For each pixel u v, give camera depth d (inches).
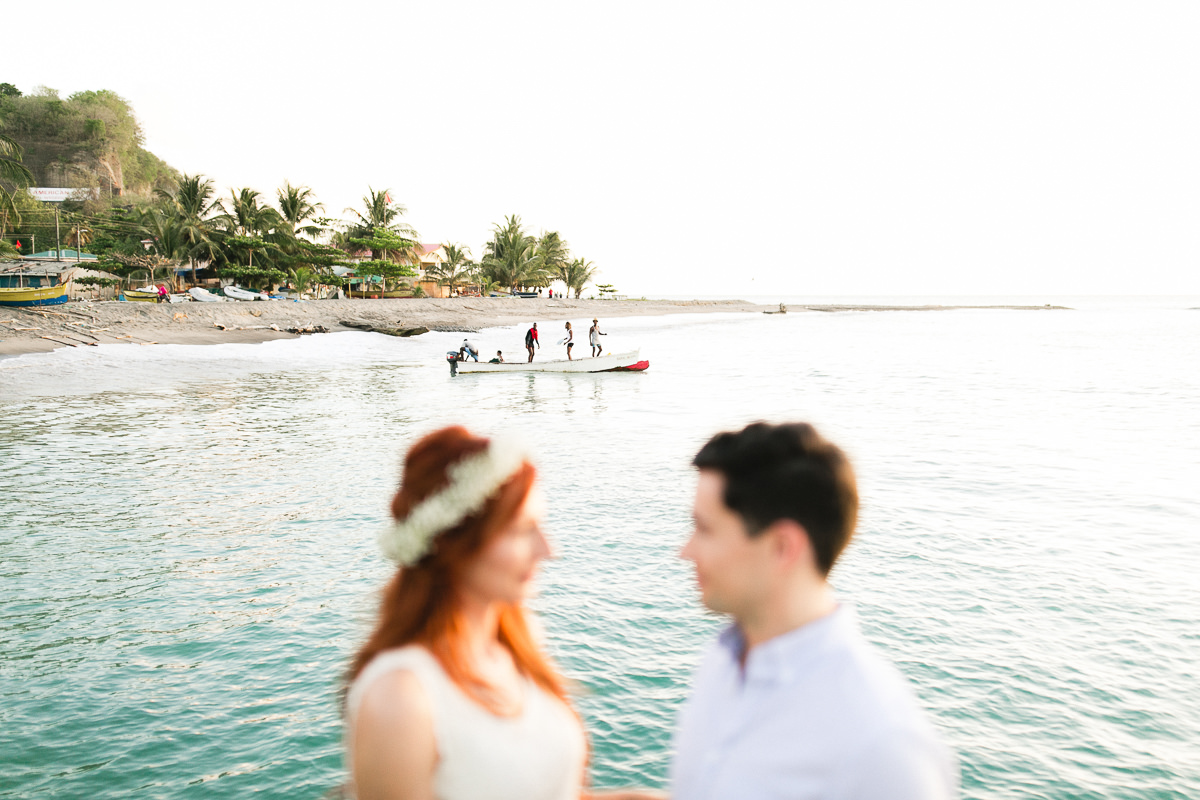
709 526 50.1
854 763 43.3
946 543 371.6
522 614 63.7
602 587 316.5
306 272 2450.8
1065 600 302.7
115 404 866.1
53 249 2319.1
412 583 53.2
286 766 202.1
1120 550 361.7
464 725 51.5
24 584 324.5
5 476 516.4
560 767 59.7
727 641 56.6
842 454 49.4
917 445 624.1
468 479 50.2
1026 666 251.0
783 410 829.2
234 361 1320.1
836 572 333.4
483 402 903.1
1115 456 576.7
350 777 53.5
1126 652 260.4
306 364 1341.0
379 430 701.3
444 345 1781.5
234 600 309.0
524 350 1736.0
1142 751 206.1
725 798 48.3
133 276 2214.6
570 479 504.1
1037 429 701.3
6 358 1175.6
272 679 247.1
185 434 678.5
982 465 546.6
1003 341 2133.4
